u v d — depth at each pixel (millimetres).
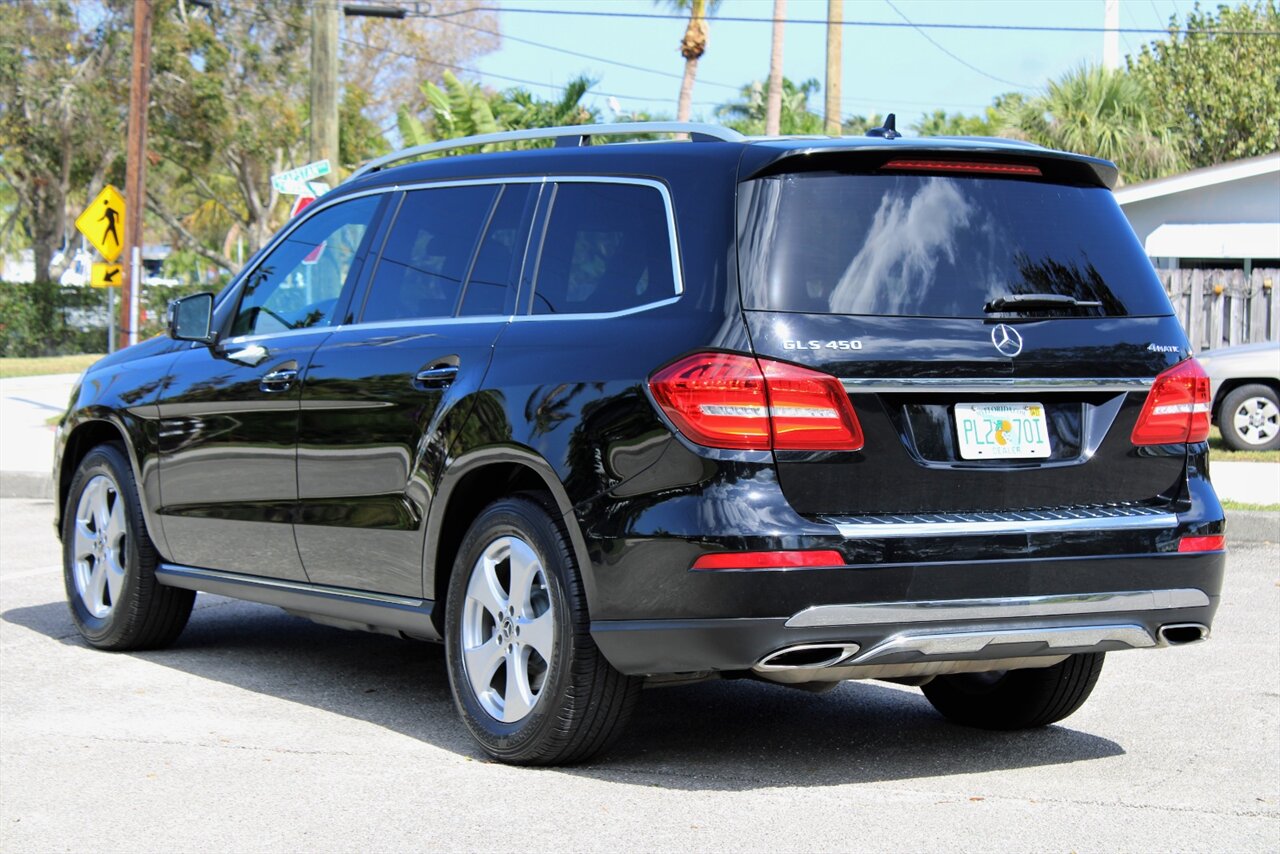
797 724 5703
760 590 4312
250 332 6371
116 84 43688
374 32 57531
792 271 4504
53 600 8234
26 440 17125
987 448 4586
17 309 40062
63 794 4699
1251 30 37594
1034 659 4914
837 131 32188
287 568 6023
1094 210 4977
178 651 7008
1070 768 5090
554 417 4758
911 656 4496
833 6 31828
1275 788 4852
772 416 4371
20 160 45781
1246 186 22578
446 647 5219
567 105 31234
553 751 4848
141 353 6996
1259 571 9547
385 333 5613
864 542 4375
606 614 4570
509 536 4941
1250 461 14734
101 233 21500
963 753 5289
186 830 4340
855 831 4320
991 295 4652
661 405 4469
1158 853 4156
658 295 4699
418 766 5012
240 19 46406
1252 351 15625
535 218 5262
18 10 43531
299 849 4164
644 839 4234
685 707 5988
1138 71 41594
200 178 49531
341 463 5637
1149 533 4730
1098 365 4738
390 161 6090
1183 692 6273
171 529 6582
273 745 5293
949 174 4770
